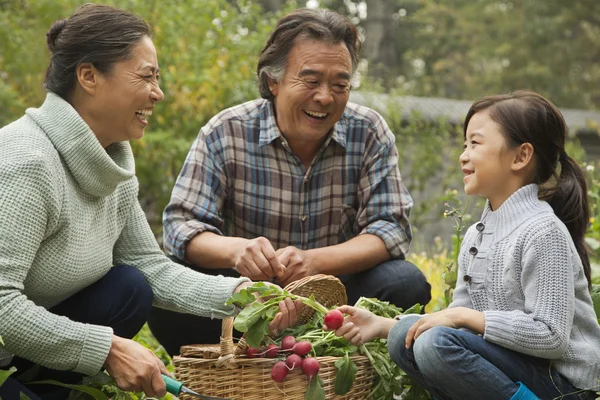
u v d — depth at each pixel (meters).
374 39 29.73
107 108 3.25
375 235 4.08
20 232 3.03
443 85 29.72
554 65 27.36
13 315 2.99
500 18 28.00
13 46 9.81
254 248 3.71
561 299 3.17
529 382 3.17
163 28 9.47
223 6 10.33
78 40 3.20
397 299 4.02
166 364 4.75
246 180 4.19
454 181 12.68
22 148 3.09
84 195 3.29
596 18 27.61
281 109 4.03
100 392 3.24
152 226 9.57
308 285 3.53
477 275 3.40
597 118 16.75
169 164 9.39
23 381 3.31
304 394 3.27
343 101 3.94
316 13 3.94
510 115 3.44
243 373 3.27
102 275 3.47
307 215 4.21
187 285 3.58
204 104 9.36
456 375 3.12
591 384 3.21
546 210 3.35
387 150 4.29
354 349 3.42
